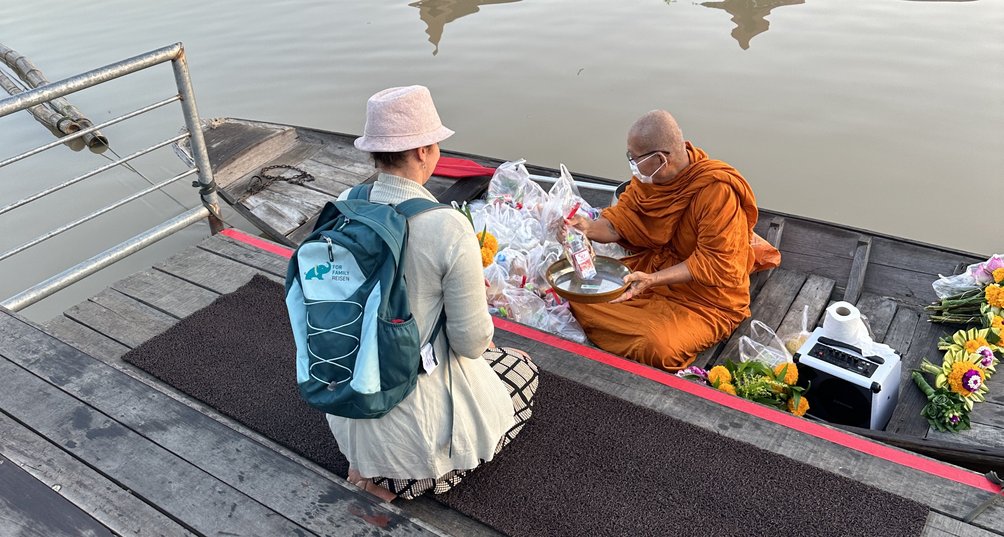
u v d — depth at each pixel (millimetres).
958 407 3141
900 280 4082
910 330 3783
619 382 2869
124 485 2346
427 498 2418
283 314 3350
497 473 2480
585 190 5203
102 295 3619
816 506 2279
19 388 2773
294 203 5465
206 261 3842
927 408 3215
